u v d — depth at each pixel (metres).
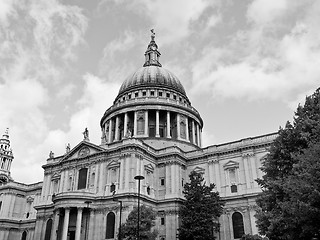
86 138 77.38
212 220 57.72
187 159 77.12
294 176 27.95
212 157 74.12
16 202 96.56
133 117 95.69
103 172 69.94
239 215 65.62
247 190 66.31
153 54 121.62
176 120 95.38
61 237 64.00
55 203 65.50
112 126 98.00
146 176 70.56
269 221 31.88
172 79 108.31
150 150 75.25
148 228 53.03
